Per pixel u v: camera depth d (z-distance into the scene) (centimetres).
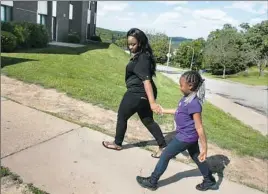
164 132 576
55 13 3053
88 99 738
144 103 418
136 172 399
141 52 399
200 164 368
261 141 777
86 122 571
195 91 335
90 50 2378
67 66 1262
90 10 4588
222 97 2188
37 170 377
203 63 8469
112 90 925
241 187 400
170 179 393
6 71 934
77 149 446
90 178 372
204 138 334
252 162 511
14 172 368
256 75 6900
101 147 461
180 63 10206
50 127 522
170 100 1043
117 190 353
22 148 432
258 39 7050
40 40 2158
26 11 2416
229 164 477
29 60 1248
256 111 1702
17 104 630
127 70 414
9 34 1616
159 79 1962
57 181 358
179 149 348
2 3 2097
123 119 440
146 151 467
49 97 717
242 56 7031
